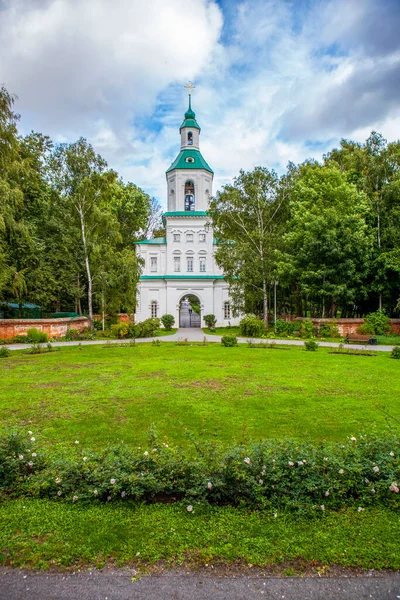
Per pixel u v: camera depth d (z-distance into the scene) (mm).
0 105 20922
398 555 3430
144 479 4336
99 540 3639
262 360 16375
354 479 4379
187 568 3318
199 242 43062
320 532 3746
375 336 24469
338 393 9977
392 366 14531
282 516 4012
